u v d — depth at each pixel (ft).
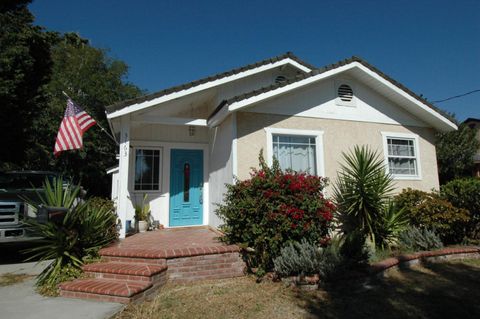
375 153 27.04
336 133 28.30
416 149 31.30
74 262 18.51
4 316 13.78
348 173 26.11
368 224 23.79
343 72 28.58
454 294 16.84
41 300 15.85
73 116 25.89
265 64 30.09
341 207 26.20
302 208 19.70
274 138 26.61
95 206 22.80
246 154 25.03
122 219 24.63
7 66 34.01
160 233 27.55
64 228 19.06
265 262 19.12
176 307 15.08
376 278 19.03
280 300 15.98
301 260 17.84
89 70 72.74
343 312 14.64
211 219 31.04
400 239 24.50
